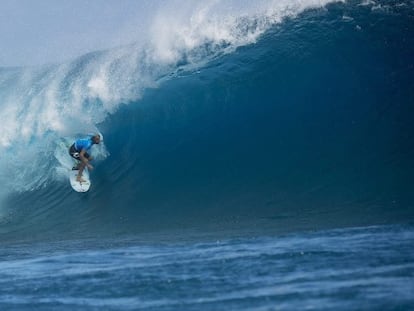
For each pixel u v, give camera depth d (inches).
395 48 2080.5
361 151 1895.9
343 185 1802.4
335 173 1855.3
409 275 920.3
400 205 1604.3
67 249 1504.7
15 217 2103.8
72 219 2004.2
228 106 2178.9
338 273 968.9
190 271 1079.0
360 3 2206.0
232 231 1525.6
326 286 904.9
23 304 976.3
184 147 2132.1
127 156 2175.2
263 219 1663.4
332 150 1937.7
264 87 2172.7
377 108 1987.0
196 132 2161.7
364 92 2034.9
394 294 836.0
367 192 1737.2
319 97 2090.3
